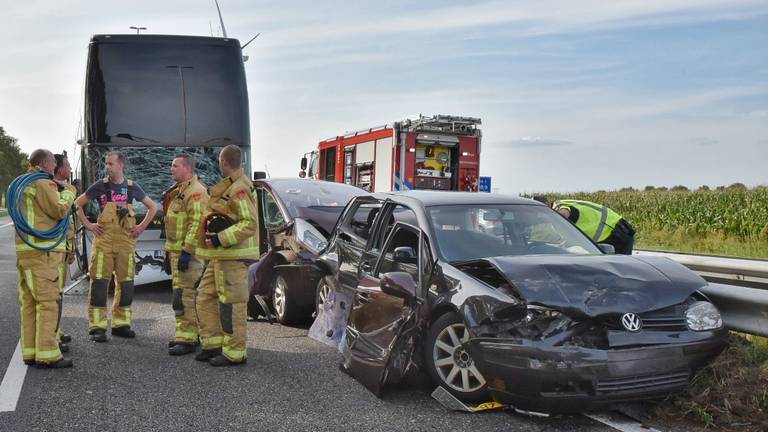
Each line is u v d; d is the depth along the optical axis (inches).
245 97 440.1
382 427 175.5
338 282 280.2
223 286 235.5
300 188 377.7
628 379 172.6
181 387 211.5
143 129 420.2
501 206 243.6
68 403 194.4
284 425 176.9
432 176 707.4
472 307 187.2
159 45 426.0
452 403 189.8
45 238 229.3
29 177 227.8
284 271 311.4
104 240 280.2
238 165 234.8
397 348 199.2
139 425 176.2
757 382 181.9
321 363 243.3
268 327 313.9
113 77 418.3
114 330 288.0
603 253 230.1
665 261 206.7
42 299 230.7
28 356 236.4
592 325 176.2
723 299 218.7
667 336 178.1
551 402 171.2
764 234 751.7
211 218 234.7
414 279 220.2
